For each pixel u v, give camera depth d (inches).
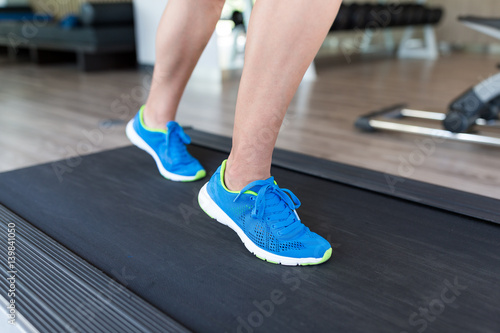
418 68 157.6
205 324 23.2
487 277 27.8
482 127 74.2
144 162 48.9
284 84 26.0
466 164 59.6
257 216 28.6
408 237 32.9
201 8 37.9
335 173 45.0
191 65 41.2
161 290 26.1
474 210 36.9
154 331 22.3
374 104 98.0
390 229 34.1
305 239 28.9
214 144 52.9
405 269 28.5
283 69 25.5
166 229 33.7
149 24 146.3
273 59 25.3
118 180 43.6
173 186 42.0
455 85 122.6
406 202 39.1
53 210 36.9
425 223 35.2
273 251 28.9
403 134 74.6
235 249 31.0
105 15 144.2
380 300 25.2
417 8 173.9
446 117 67.7
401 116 83.8
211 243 31.8
